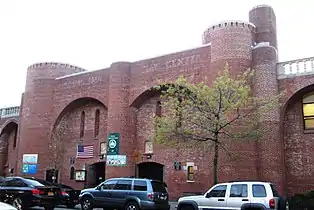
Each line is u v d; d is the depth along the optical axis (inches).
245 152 925.8
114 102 1219.9
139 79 1208.8
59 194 767.7
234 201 601.9
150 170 1221.1
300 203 823.7
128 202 706.2
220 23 1048.2
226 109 784.3
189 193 1051.3
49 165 1392.7
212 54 1047.6
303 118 972.6
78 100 1382.9
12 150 1711.4
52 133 1414.9
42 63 1477.6
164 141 824.9
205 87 793.6
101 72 1325.0
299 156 958.4
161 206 698.8
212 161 993.5
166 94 872.9
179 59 1131.9
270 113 954.1
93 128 1354.6
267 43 1054.4
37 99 1455.5
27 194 725.3
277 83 986.7
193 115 804.0
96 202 746.8
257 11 1253.7
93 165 1342.3
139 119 1226.6
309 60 958.4
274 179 919.7
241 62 998.4
